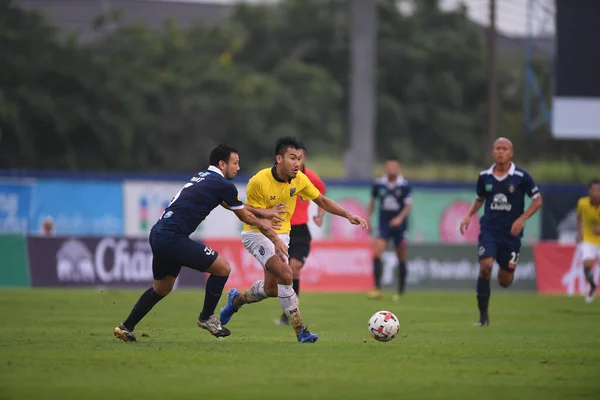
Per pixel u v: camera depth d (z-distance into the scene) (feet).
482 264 155.53
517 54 620.49
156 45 538.88
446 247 283.79
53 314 168.45
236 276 270.46
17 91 452.35
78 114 458.50
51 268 264.72
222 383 83.46
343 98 570.46
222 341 117.50
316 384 83.51
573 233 359.66
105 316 163.94
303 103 540.93
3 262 263.70
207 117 503.20
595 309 205.67
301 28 590.14
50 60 469.57
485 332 143.54
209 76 511.81
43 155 458.50
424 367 94.73
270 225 110.01
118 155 476.13
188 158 496.23
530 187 154.10
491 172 155.33
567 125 328.29
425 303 218.59
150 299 112.88
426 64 580.71
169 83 504.84
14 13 487.61
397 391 81.00
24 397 76.74
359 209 348.38
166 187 358.43
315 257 275.59
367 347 111.55
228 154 111.86
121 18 593.01
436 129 564.30
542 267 284.00
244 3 599.16
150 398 76.64
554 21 326.44
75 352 102.99
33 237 265.13
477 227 362.74
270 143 513.86
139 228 355.97
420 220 360.07
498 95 586.86
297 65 552.00
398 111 554.87
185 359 97.50
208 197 109.70
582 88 327.47
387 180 233.35
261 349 107.34
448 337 132.57
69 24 588.91
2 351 103.96
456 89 572.92
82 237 266.57
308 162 484.33
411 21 589.73
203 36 564.71
